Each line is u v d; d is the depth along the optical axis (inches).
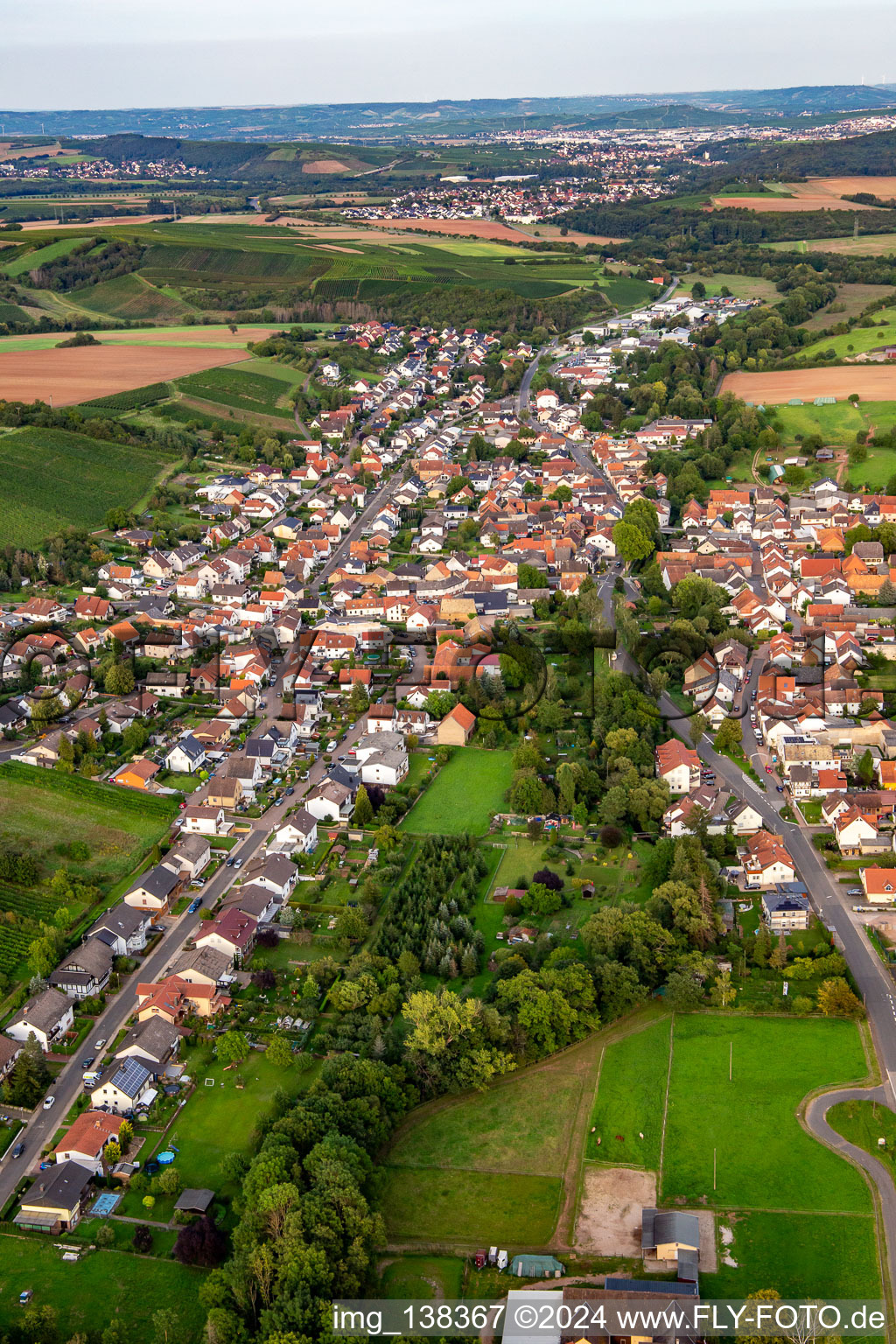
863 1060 6584.6
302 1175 5585.6
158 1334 4987.7
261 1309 5103.3
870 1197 5718.5
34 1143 6112.2
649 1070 6594.5
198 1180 5826.8
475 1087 6451.8
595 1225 5610.2
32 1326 5009.8
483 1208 5703.7
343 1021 6830.7
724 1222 5610.2
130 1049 6584.6
